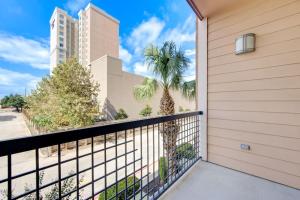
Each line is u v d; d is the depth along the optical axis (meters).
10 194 0.80
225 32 2.56
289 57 2.00
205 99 2.78
